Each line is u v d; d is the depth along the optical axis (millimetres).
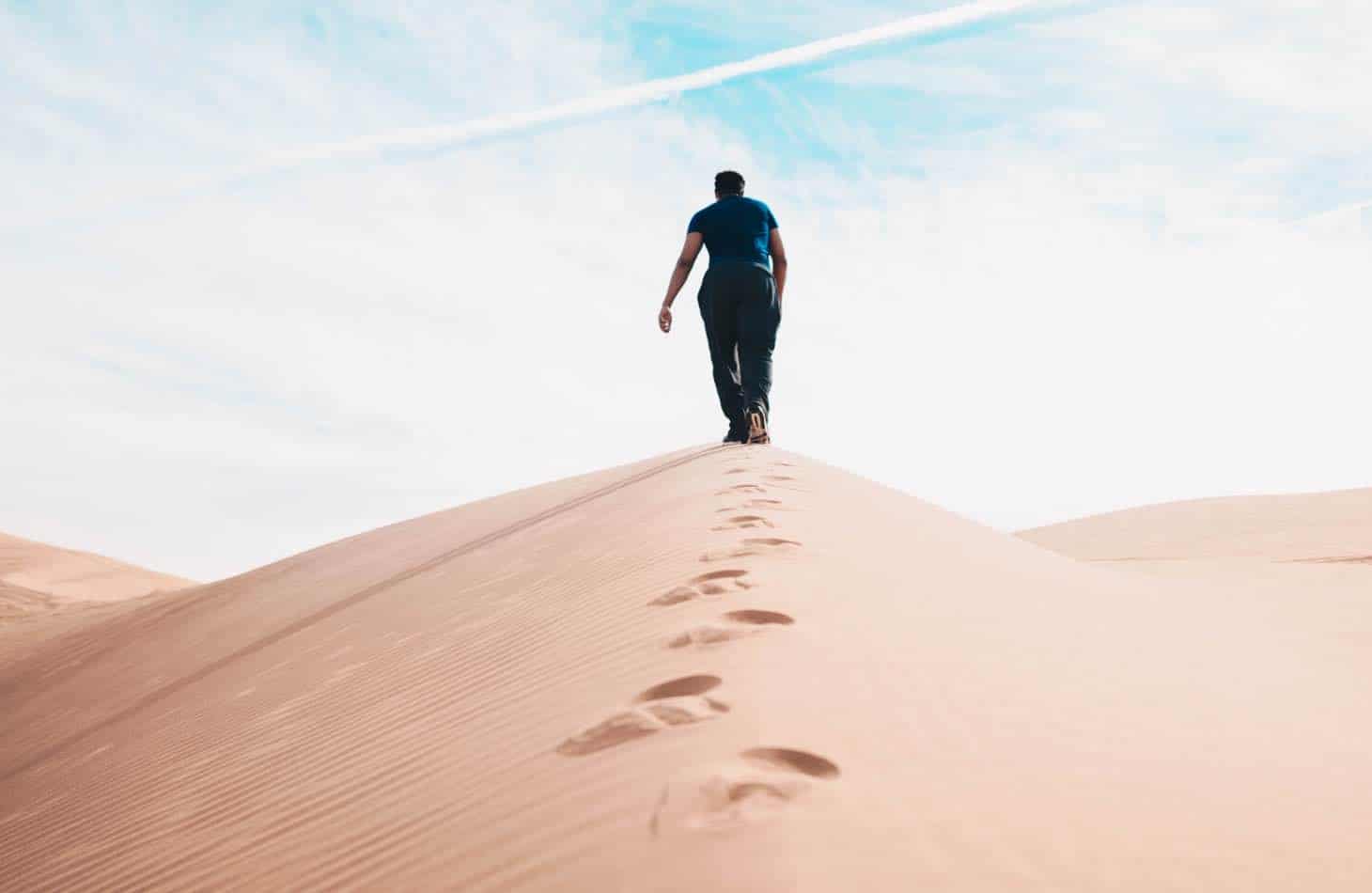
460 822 1755
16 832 3850
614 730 1817
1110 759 1665
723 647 2207
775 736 1564
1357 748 2049
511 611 3861
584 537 5355
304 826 2268
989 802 1384
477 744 2227
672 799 1395
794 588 2748
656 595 3018
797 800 1331
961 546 4305
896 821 1277
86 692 7691
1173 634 3137
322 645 5195
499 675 2850
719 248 7527
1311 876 1306
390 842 1857
